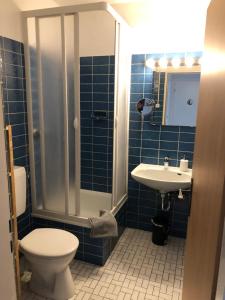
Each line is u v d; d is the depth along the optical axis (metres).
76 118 2.10
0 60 1.91
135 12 2.39
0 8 1.90
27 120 2.28
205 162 1.00
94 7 1.89
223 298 0.68
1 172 0.71
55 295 1.85
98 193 2.94
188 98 2.42
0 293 0.74
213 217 0.81
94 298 1.86
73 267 2.20
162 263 2.28
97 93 2.70
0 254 0.73
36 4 2.25
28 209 2.37
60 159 2.23
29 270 2.15
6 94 2.01
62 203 2.32
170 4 2.28
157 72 2.46
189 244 1.31
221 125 0.76
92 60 2.64
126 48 2.42
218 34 0.86
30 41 2.16
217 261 0.74
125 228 2.92
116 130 2.34
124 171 2.75
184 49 2.34
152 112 2.56
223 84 0.76
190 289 1.21
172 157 2.59
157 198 2.75
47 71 2.14
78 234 2.24
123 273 2.14
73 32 1.99
